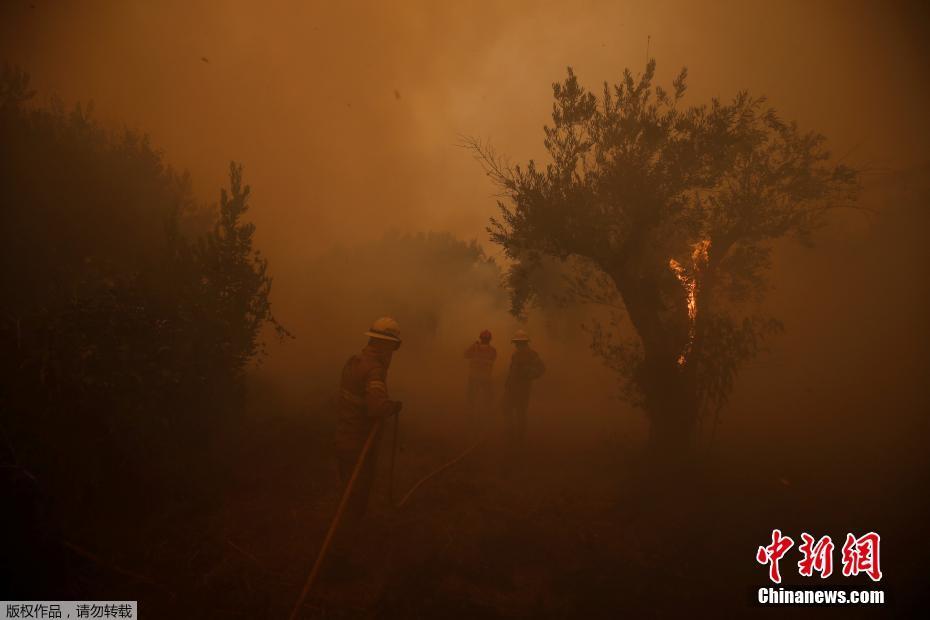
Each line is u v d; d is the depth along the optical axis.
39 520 3.31
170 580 3.37
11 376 3.80
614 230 5.90
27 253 5.41
